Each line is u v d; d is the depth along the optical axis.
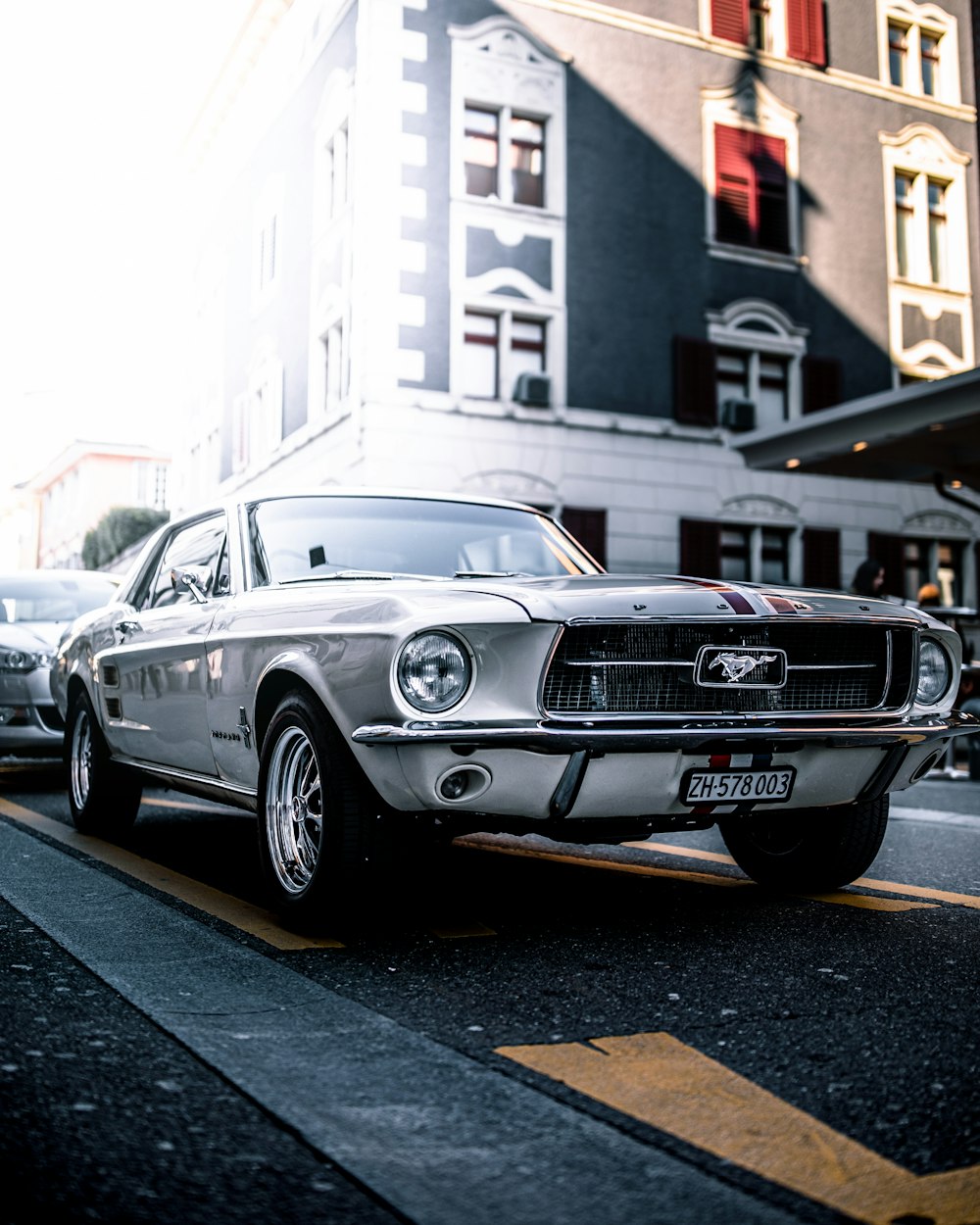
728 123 20.05
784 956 3.32
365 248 17.25
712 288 19.69
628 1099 2.19
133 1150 1.95
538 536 4.93
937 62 22.52
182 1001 2.78
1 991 2.86
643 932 3.62
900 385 21.45
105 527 37.09
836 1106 2.17
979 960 3.26
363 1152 1.93
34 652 7.77
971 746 9.58
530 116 18.59
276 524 4.55
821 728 3.56
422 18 17.70
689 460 19.28
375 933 3.59
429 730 3.13
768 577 20.27
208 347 26.31
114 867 4.66
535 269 18.27
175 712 4.57
